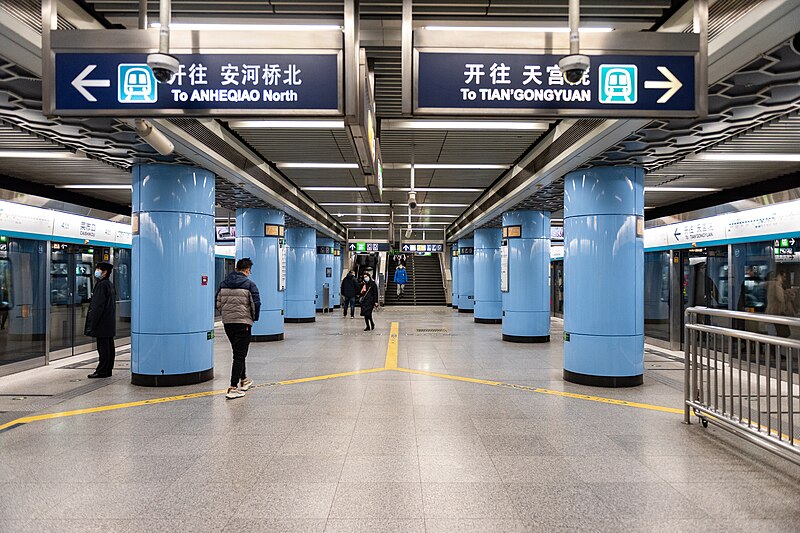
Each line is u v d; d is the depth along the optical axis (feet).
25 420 19.33
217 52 12.19
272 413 20.27
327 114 12.24
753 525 11.06
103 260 40.01
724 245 34.68
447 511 11.71
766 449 14.69
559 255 73.00
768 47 12.68
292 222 56.39
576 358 26.35
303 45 12.23
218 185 32.24
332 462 14.85
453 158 33.22
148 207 25.81
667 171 31.81
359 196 50.90
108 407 21.31
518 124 24.88
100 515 11.53
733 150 25.53
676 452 15.74
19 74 14.69
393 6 13.99
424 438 17.10
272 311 44.39
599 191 25.96
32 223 31.81
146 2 12.96
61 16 13.08
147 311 25.68
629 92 12.21
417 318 71.77
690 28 13.66
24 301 31.63
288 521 11.23
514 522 11.19
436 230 97.96
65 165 30.27
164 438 17.11
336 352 37.45
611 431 17.94
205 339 26.91
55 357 34.47
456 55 12.25
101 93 12.12
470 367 31.07
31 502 12.21
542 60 12.24
